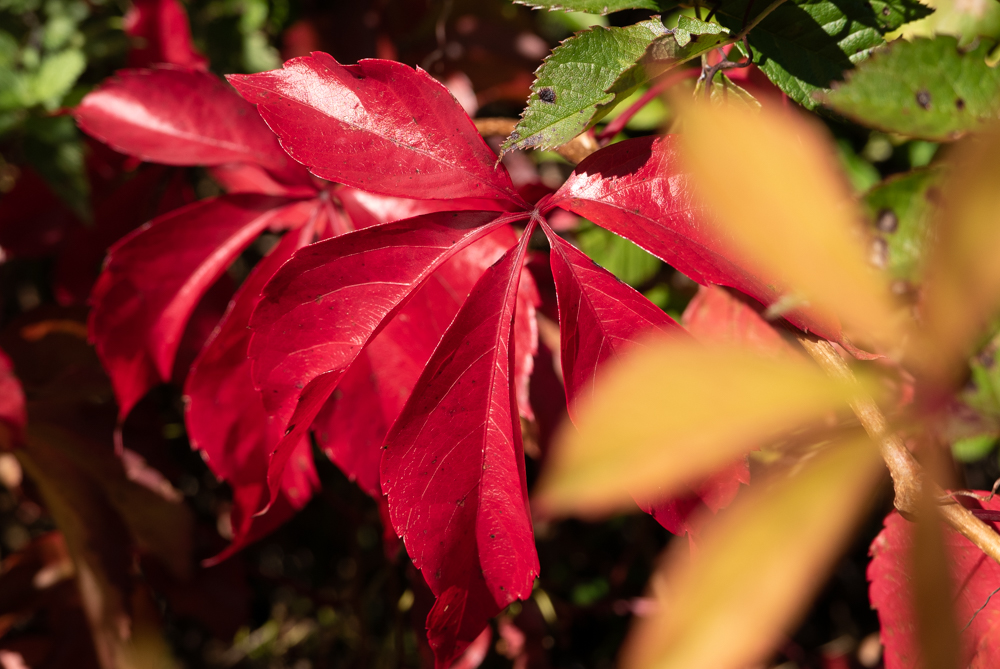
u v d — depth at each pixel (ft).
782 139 0.46
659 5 1.14
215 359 1.24
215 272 1.31
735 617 0.42
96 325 1.30
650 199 1.08
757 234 0.46
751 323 1.27
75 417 1.49
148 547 1.51
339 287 1.09
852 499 0.47
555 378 1.39
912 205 1.01
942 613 0.47
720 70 1.16
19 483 1.53
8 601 1.52
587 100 1.07
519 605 1.53
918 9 1.12
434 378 1.07
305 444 1.29
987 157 0.44
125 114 1.31
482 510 1.08
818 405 0.43
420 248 1.10
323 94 1.11
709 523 1.06
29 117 1.44
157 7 1.43
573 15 1.56
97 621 1.48
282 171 1.30
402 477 1.07
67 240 1.51
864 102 1.01
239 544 1.29
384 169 1.10
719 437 0.41
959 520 0.99
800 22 1.13
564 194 1.11
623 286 1.08
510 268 1.10
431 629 1.09
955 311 0.51
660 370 0.42
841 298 0.47
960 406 0.66
